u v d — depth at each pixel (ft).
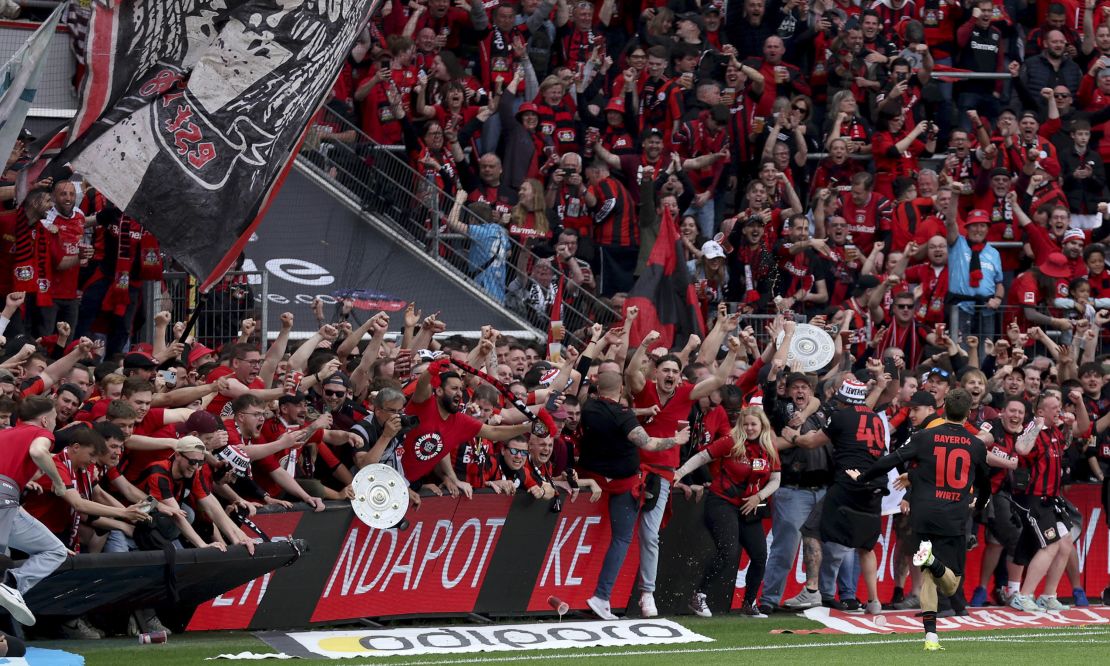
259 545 84.28
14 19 117.29
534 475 97.40
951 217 139.23
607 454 97.45
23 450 75.15
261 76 95.45
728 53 153.07
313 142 128.77
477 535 95.35
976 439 94.02
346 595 91.30
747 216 136.36
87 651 81.46
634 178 144.66
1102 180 159.74
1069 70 168.35
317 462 92.27
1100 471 119.34
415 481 93.56
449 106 136.46
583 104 147.23
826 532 102.89
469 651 87.66
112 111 92.48
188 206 92.17
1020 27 181.16
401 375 100.89
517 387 100.89
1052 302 140.77
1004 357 123.95
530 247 132.57
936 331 123.65
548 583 98.37
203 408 89.86
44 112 112.78
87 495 80.59
